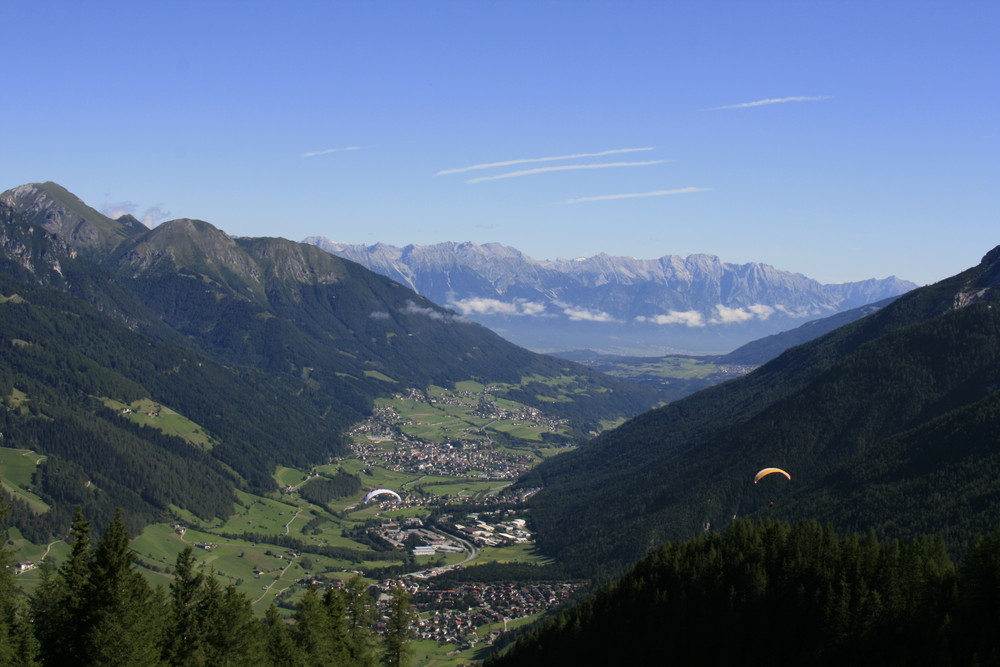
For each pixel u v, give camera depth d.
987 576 115.75
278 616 126.31
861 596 125.94
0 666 90.06
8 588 99.12
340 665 126.25
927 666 112.06
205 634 107.81
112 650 95.50
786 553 143.75
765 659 128.62
